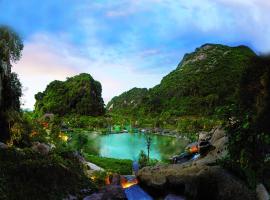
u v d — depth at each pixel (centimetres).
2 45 5697
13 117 5494
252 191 1557
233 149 1509
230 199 1625
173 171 1980
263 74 1864
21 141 5238
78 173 2945
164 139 15000
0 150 2769
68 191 2356
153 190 2047
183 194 1902
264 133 1482
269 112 1546
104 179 4031
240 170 1662
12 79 5953
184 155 2855
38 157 2895
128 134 17338
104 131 17662
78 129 18325
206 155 2278
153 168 2172
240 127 1483
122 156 10688
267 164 1503
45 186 2275
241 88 1933
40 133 6519
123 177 2538
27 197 2109
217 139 2408
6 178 2172
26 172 2297
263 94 1722
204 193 1767
